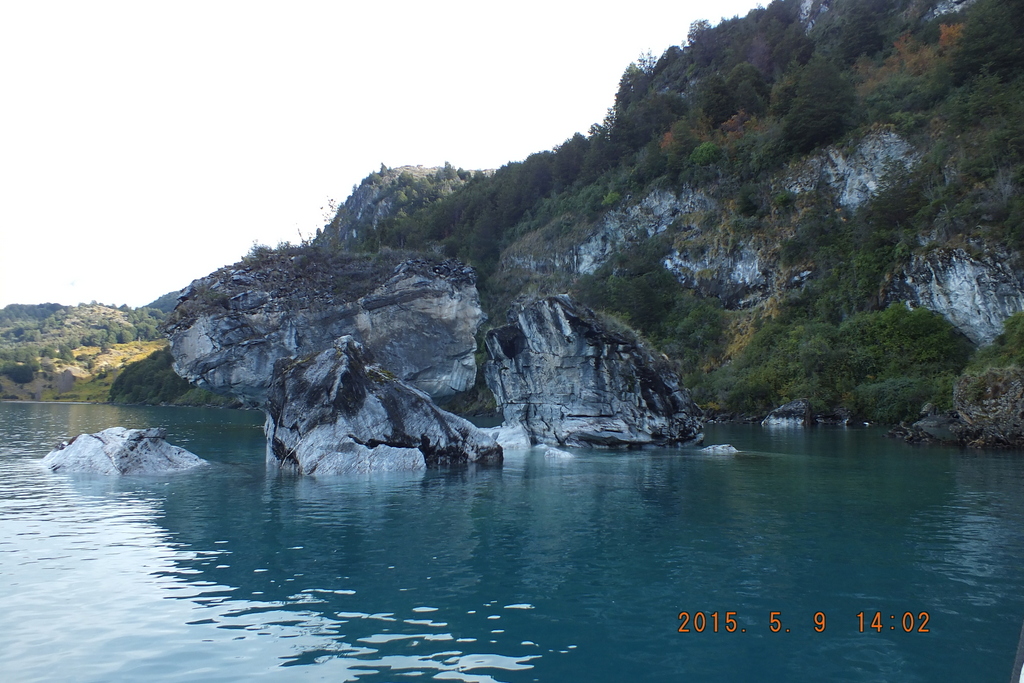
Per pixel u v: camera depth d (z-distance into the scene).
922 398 41.09
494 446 20.62
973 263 43.97
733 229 69.31
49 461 19.34
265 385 32.00
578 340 27.05
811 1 105.31
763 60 97.94
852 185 63.34
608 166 95.88
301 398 19.55
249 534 10.13
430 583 7.62
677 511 12.20
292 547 9.30
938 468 19.28
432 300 37.75
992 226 44.78
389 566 8.33
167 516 11.58
